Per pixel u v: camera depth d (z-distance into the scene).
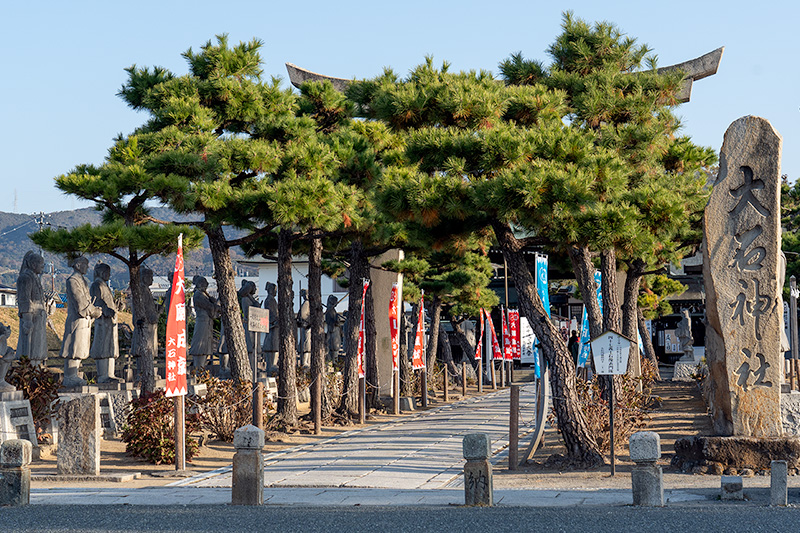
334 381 43.19
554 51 30.62
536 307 25.05
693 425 33.34
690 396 47.19
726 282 21.91
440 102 24.83
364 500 18.09
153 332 35.31
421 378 49.59
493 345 63.94
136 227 27.03
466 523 13.77
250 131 32.88
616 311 32.94
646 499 16.02
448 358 68.50
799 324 59.12
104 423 30.52
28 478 17.06
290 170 29.97
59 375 30.47
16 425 25.56
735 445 21.33
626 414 28.22
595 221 22.70
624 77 28.38
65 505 17.03
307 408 42.75
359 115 36.75
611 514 14.62
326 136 34.75
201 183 28.25
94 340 32.25
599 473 22.48
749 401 21.64
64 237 26.84
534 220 23.17
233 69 32.03
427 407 47.09
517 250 25.52
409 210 23.84
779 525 13.32
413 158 24.64
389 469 23.59
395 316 41.84
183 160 28.09
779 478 15.91
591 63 30.05
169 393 23.64
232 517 14.77
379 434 32.84
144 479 22.78
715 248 22.06
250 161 29.09
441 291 52.56
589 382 28.28
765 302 21.62
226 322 31.92
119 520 14.44
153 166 28.22
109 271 33.03
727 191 22.06
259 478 17.22
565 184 21.91
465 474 16.56
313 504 17.36
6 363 25.94
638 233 23.48
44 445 26.80
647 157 28.59
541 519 14.11
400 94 25.05
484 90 24.83
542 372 25.86
